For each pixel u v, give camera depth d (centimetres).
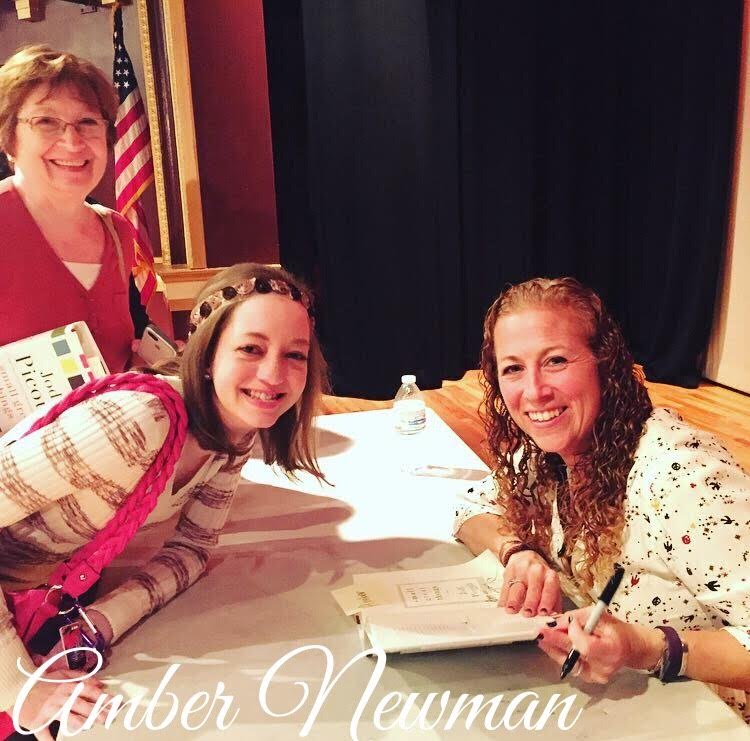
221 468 129
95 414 102
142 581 121
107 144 160
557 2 484
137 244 269
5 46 288
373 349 503
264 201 352
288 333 113
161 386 107
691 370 483
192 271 331
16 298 155
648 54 480
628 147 510
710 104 444
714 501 96
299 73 489
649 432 107
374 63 463
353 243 489
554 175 512
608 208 516
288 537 145
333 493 166
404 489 167
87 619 109
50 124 148
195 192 326
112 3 291
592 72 498
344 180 479
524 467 128
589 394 109
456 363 516
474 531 136
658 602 106
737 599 95
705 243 454
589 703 95
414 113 472
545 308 110
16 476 100
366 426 211
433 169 484
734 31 427
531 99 494
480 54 483
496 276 519
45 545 112
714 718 92
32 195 157
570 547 119
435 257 494
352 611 115
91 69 152
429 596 118
